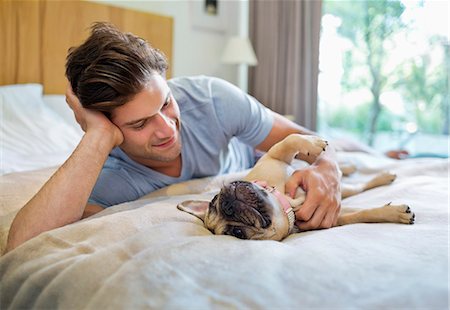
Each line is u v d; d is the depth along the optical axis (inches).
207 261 24.6
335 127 141.6
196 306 20.4
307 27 125.5
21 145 65.1
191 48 131.3
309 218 36.0
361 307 19.6
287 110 131.3
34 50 88.7
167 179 46.2
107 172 44.2
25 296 25.7
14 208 39.6
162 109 38.4
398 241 28.2
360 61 134.6
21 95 77.3
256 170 41.4
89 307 22.2
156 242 27.5
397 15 126.2
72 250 27.8
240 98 48.1
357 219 37.1
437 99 123.1
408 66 126.5
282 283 22.0
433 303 19.6
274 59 132.4
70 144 70.9
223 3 139.3
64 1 91.7
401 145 130.6
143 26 106.0
